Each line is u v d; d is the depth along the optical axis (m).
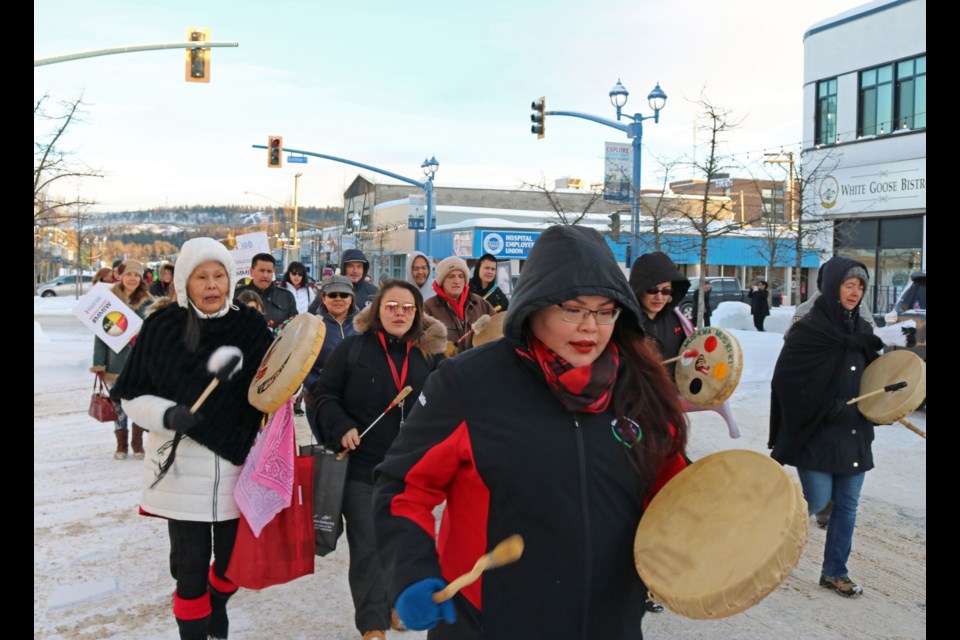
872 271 30.47
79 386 13.86
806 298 40.19
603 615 2.30
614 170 22.09
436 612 2.11
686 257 40.66
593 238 2.38
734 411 11.16
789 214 33.41
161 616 4.68
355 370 4.51
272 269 10.60
